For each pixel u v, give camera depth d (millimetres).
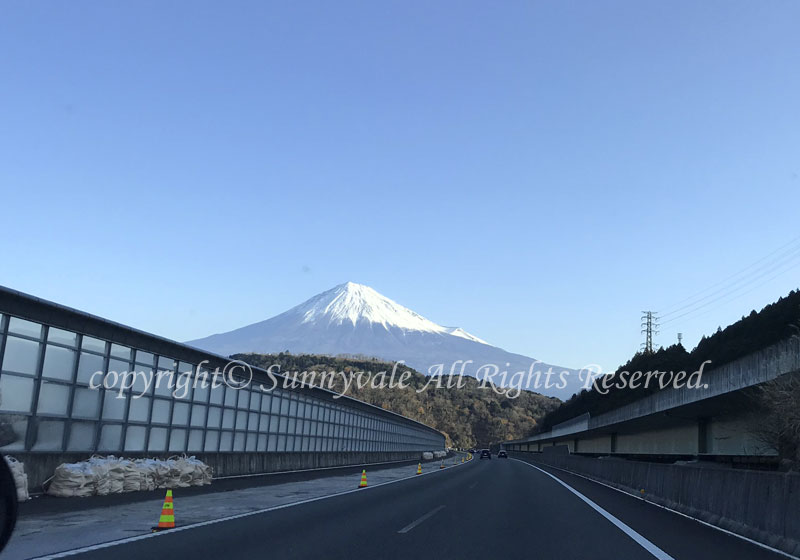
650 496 22797
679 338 100125
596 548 11383
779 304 48125
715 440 46500
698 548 11578
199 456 25781
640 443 70312
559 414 151875
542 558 10312
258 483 25734
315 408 42844
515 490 26156
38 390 17047
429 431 114812
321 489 23781
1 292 15312
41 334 17172
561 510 18188
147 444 22562
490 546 11305
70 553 9461
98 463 17984
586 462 43719
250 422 31719
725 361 52906
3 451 15758
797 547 10969
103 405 19953
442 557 10109
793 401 27250
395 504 18406
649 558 10469
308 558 9578
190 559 9195
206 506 16656
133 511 14859
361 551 10344
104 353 20016
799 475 11633
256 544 10664
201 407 26594
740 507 14188
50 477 17109
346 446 51719
